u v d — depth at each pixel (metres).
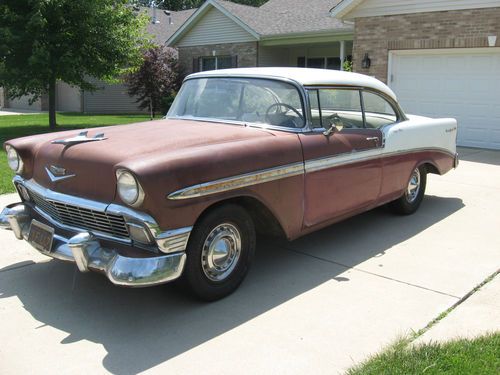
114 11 15.02
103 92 25.56
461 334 3.30
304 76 4.54
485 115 11.65
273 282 4.17
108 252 3.40
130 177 3.18
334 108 4.71
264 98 4.47
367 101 5.20
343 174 4.67
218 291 3.79
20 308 3.69
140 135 3.98
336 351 3.14
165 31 27.84
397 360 2.94
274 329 3.41
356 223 5.87
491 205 6.70
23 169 4.16
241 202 3.95
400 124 5.62
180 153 3.44
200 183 3.42
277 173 3.96
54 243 3.68
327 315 3.61
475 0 11.18
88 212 3.54
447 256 4.80
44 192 3.84
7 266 4.48
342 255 4.82
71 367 2.96
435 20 11.84
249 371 2.94
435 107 12.39
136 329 3.41
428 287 4.08
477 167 9.41
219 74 4.89
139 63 16.42
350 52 19.50
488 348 3.05
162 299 3.85
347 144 4.69
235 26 20.05
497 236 5.40
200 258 3.60
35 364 2.98
